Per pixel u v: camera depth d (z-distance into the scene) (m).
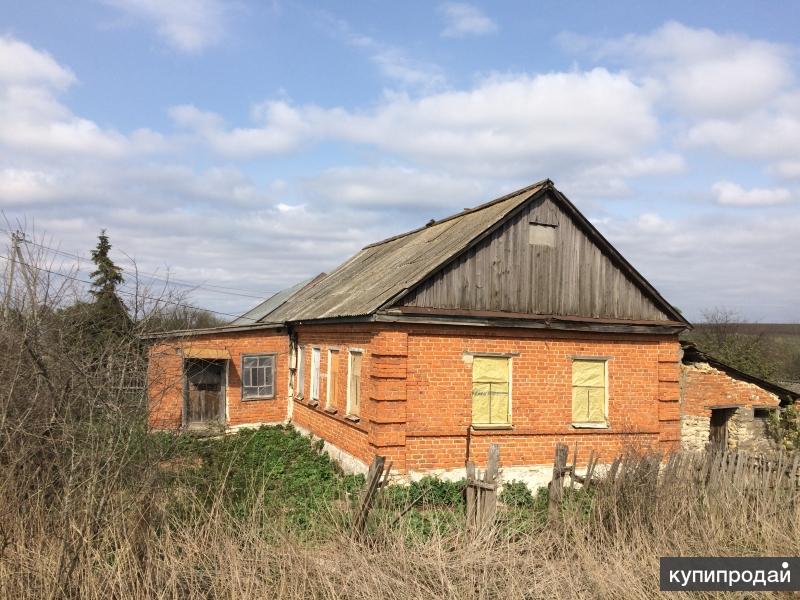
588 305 14.45
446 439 13.02
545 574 6.87
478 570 6.78
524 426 13.66
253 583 6.00
